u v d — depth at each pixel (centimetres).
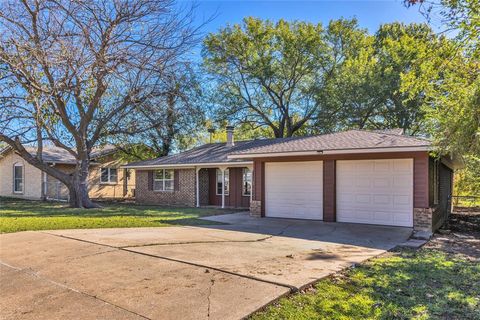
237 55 2834
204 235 865
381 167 1096
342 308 409
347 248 744
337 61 2805
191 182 1842
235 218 1262
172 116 1742
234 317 379
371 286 490
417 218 1006
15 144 1534
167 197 1945
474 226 1220
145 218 1201
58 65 1036
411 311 406
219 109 2916
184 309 399
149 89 1431
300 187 1250
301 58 2766
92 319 380
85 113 1573
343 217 1155
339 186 1167
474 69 737
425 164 1004
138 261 593
